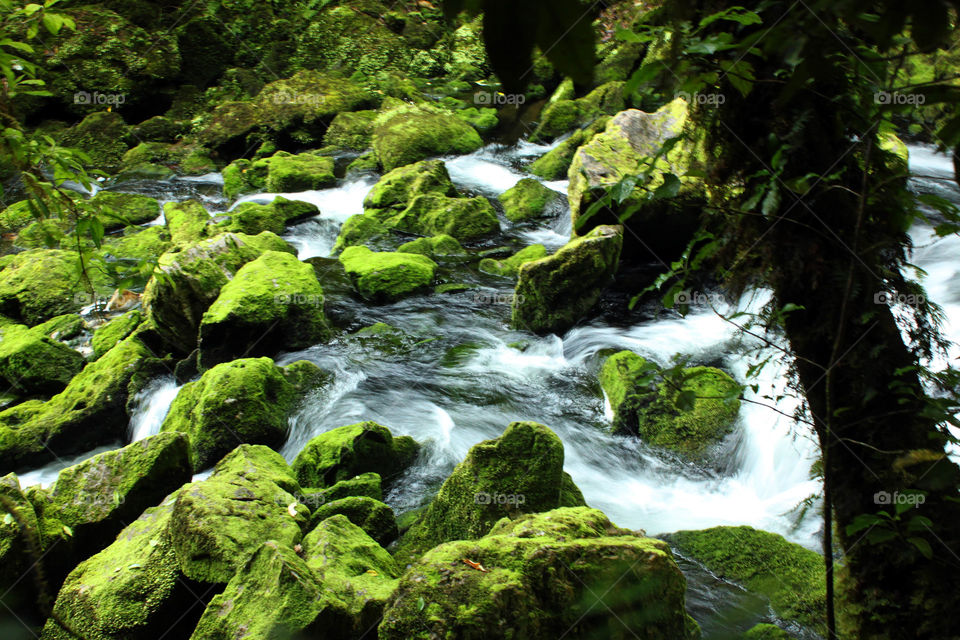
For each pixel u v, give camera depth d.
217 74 16.38
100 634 3.51
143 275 4.35
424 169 10.84
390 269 8.20
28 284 8.64
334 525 3.95
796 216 1.96
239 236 8.61
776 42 0.75
